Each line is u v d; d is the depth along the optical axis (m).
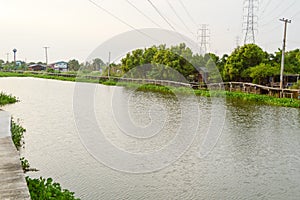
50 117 11.82
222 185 5.65
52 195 4.41
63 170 6.20
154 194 5.23
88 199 5.02
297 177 6.09
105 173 6.04
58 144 7.95
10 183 4.28
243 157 7.28
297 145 8.39
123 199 5.01
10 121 8.92
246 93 20.09
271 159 7.18
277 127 10.67
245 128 10.41
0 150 5.85
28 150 7.48
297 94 18.17
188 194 5.25
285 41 19.67
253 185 5.69
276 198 5.17
